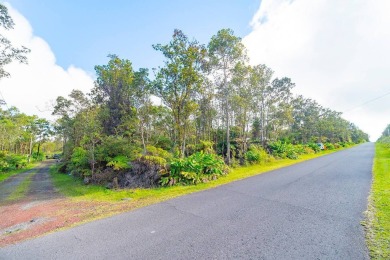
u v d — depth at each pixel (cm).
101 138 1658
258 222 521
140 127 2098
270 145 2478
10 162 2912
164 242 439
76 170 1797
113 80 2259
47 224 627
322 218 532
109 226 552
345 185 875
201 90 1797
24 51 1320
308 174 1190
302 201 680
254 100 2477
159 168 1184
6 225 675
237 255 374
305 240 420
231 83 2030
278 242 416
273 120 2942
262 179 1112
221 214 593
